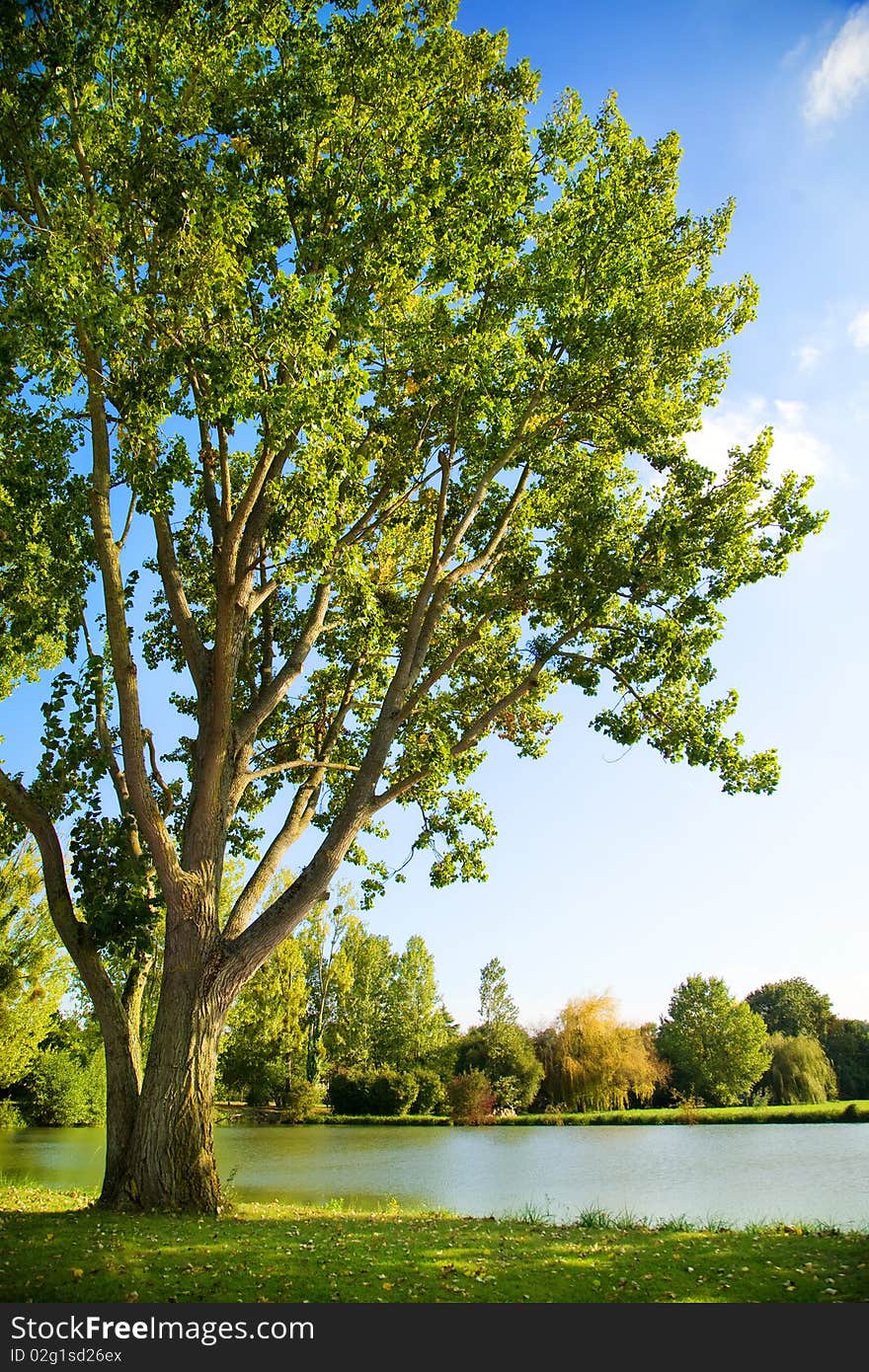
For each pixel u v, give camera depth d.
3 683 20.47
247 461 15.37
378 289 13.91
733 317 17.00
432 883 18.73
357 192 13.35
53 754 13.52
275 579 14.66
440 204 14.23
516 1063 57.75
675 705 16.03
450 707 18.84
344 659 19.03
